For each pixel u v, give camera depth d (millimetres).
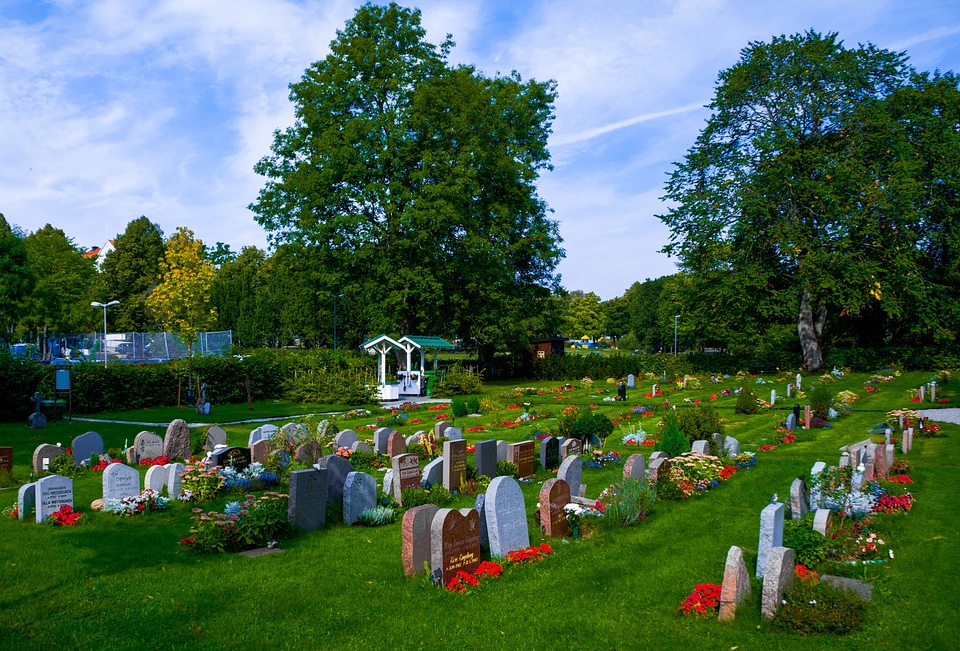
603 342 160250
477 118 47688
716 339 72062
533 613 8953
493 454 17641
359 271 47062
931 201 48500
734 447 20609
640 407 33688
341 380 38594
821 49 48125
